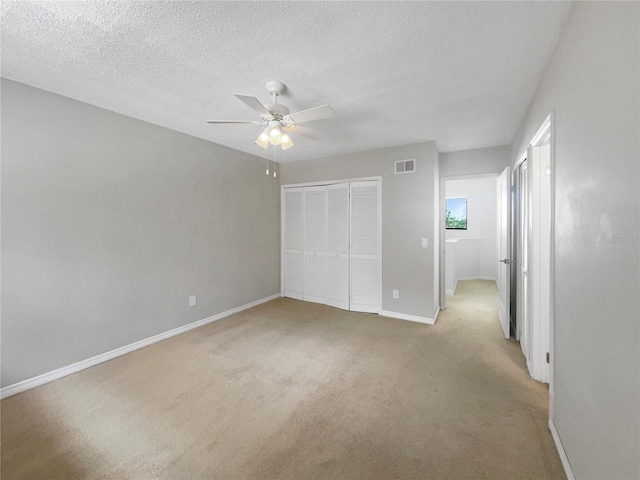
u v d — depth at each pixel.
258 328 3.54
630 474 0.92
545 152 2.31
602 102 1.10
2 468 1.50
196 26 1.57
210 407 2.01
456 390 2.18
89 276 2.60
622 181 0.96
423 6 1.42
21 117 2.19
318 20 1.52
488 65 1.94
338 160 4.35
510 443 1.65
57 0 1.37
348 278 4.30
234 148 4.07
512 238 3.21
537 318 2.32
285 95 2.38
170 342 3.13
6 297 2.15
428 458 1.55
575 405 1.37
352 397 2.11
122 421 1.87
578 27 1.34
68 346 2.46
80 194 2.53
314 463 1.53
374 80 2.14
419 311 3.78
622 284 0.96
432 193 3.64
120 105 2.61
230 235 4.05
